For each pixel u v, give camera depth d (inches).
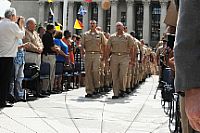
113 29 4707.2
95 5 4911.4
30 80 695.7
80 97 761.0
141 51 1114.1
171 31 232.7
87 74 784.3
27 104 608.4
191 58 88.7
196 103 87.0
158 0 4608.8
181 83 90.0
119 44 762.2
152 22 4852.4
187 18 90.7
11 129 406.6
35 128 419.5
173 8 202.5
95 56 785.6
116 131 422.0
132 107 625.9
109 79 953.5
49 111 545.3
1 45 542.0
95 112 555.8
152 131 426.0
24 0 4813.0
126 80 797.9
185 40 90.0
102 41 793.6
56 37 863.1
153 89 1046.4
